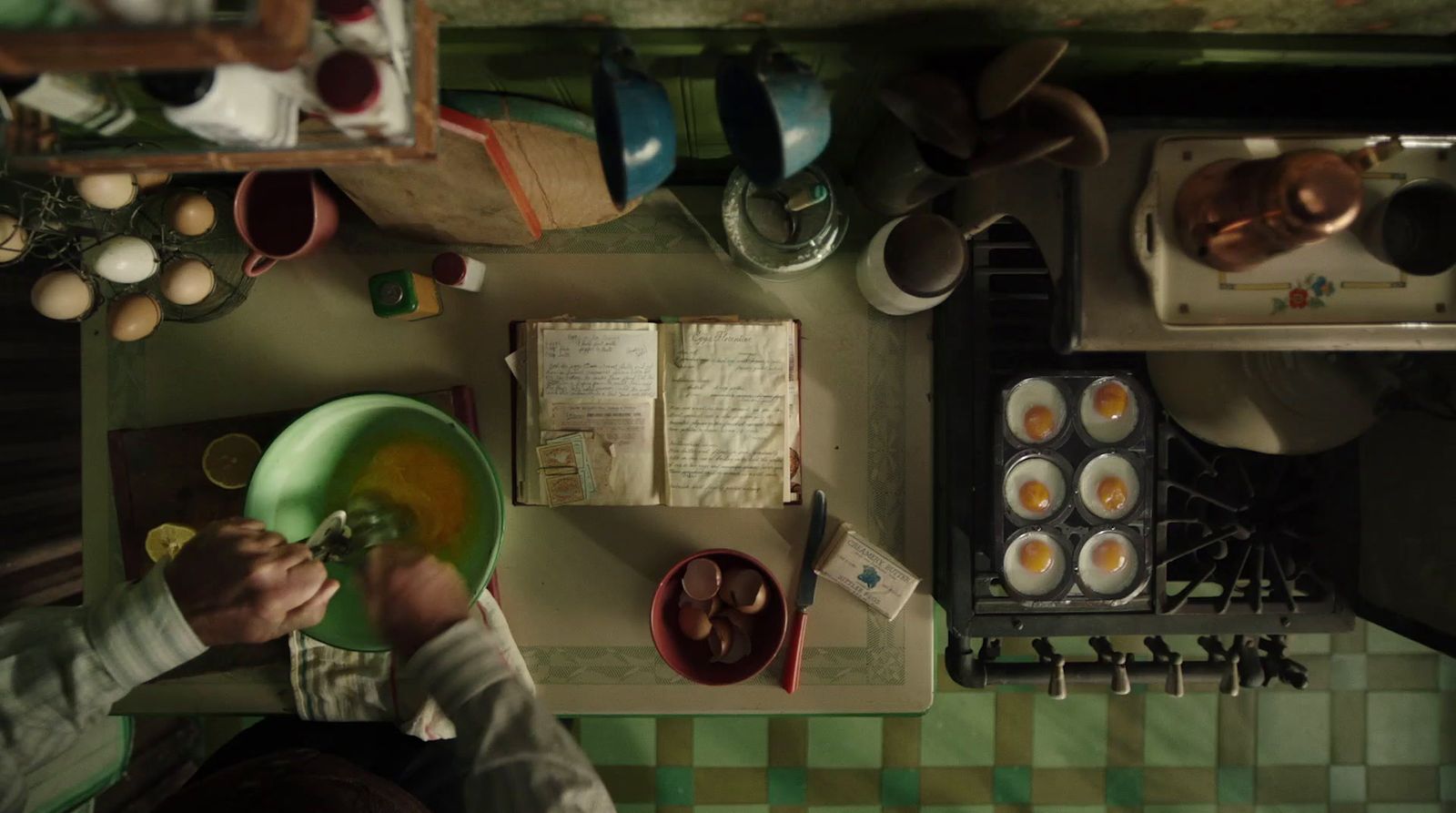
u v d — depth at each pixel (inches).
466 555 37.2
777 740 62.2
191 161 24.5
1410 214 29.7
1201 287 30.0
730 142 29.1
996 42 29.5
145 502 39.3
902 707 41.1
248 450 39.5
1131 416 37.6
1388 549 37.7
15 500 44.9
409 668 31.8
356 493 38.8
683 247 41.1
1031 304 39.7
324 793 31.1
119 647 29.9
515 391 40.7
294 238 35.0
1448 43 30.0
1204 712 61.9
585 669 40.7
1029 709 62.1
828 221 38.0
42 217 37.2
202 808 30.3
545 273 41.1
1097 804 62.1
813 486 41.1
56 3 17.8
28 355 46.0
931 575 41.1
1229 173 28.4
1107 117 29.8
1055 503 37.6
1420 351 34.1
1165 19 28.7
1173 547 40.7
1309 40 29.8
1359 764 61.7
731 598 38.6
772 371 38.4
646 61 30.7
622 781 62.2
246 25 17.9
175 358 40.3
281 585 29.7
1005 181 30.4
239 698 39.9
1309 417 35.1
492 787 29.7
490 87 33.1
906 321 40.9
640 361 38.2
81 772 42.2
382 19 22.4
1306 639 61.6
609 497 38.7
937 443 40.8
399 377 40.8
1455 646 34.0
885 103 27.4
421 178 32.4
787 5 27.6
